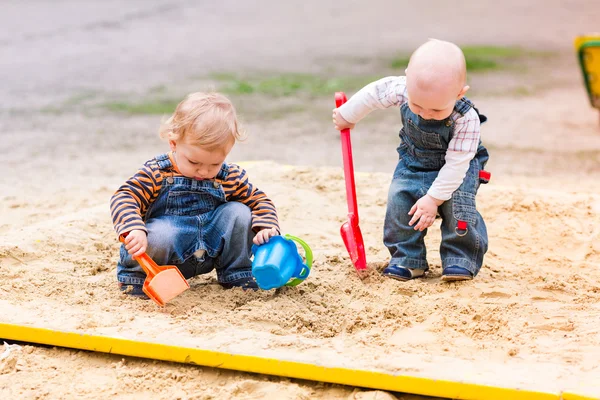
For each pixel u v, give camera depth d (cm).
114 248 536
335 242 557
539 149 1005
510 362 368
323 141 1038
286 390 349
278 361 357
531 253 541
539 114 1247
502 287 463
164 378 363
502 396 330
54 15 2319
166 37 2038
